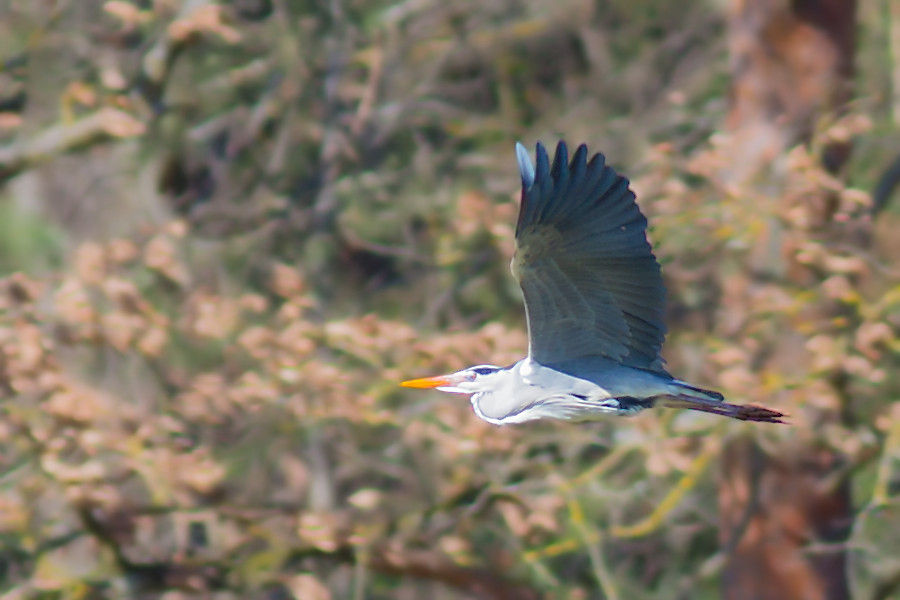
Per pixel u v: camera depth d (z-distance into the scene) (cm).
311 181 1947
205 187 1950
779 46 1559
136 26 1633
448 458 1384
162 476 1273
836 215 1384
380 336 1357
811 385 1320
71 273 1393
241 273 1786
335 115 1886
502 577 1427
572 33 2019
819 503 1515
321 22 1872
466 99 2031
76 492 1251
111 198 1864
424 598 1750
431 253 1827
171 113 1819
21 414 1265
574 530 1468
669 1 2011
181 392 1475
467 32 1933
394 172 1848
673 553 1703
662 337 824
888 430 1330
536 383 875
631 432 1374
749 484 1516
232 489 1548
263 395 1311
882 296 1438
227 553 1348
